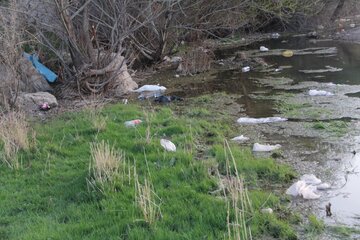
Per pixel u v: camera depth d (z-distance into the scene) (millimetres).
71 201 5238
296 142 7113
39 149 6852
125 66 11898
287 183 5648
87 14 11148
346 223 4672
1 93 9180
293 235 4398
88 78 10953
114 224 4609
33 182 5832
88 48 11062
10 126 7207
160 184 5445
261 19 21109
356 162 6219
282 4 18547
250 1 17672
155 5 13172
